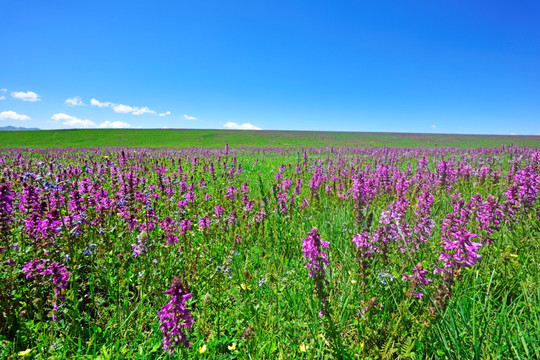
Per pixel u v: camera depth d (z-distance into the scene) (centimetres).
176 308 289
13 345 338
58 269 379
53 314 368
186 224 640
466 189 1133
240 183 1400
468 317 346
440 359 319
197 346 340
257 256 591
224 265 502
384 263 457
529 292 388
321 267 351
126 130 11100
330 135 10419
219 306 401
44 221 448
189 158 2656
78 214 561
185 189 980
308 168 1847
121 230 651
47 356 331
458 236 361
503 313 335
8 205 452
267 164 2438
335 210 867
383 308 387
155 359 326
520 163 1698
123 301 432
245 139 9244
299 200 998
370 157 2695
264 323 382
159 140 8981
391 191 1018
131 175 776
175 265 534
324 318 367
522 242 532
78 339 345
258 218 708
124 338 361
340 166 1623
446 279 362
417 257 512
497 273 446
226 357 335
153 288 452
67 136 9488
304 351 336
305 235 666
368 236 435
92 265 497
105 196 684
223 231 692
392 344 333
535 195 599
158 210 783
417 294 361
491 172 1202
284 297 436
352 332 374
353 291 412
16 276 441
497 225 532
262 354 338
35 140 8650
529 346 309
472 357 298
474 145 6078
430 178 1087
